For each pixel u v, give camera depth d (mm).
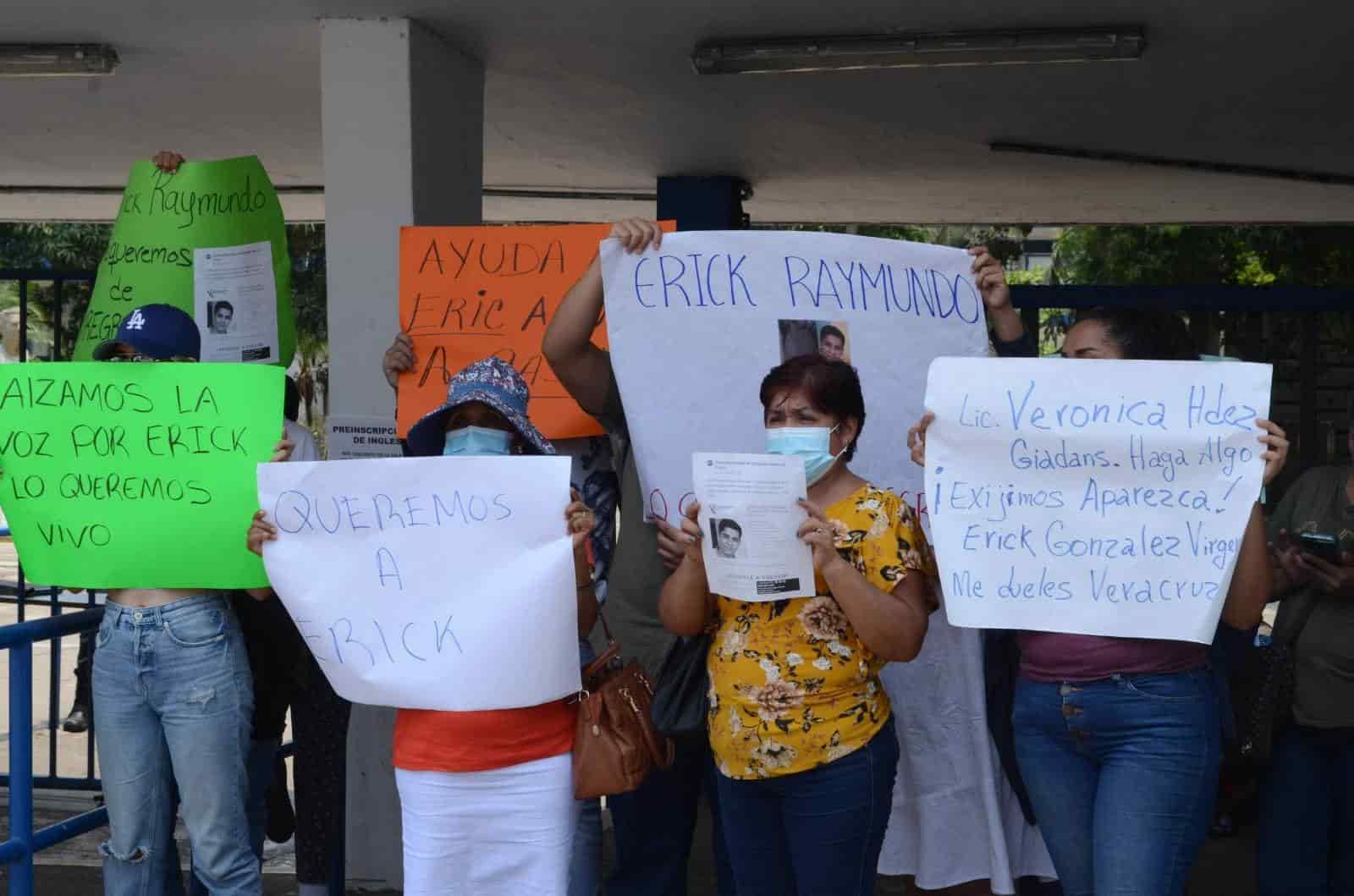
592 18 5641
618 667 3730
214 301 4855
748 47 6043
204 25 5797
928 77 6648
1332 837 4051
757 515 3066
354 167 5492
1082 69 6477
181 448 3691
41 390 3713
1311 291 6246
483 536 3324
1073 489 3225
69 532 3725
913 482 3941
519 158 8898
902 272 3922
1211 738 3191
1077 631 3203
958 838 4008
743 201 10211
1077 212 11148
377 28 5480
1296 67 6449
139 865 3791
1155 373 3180
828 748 3166
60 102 7473
